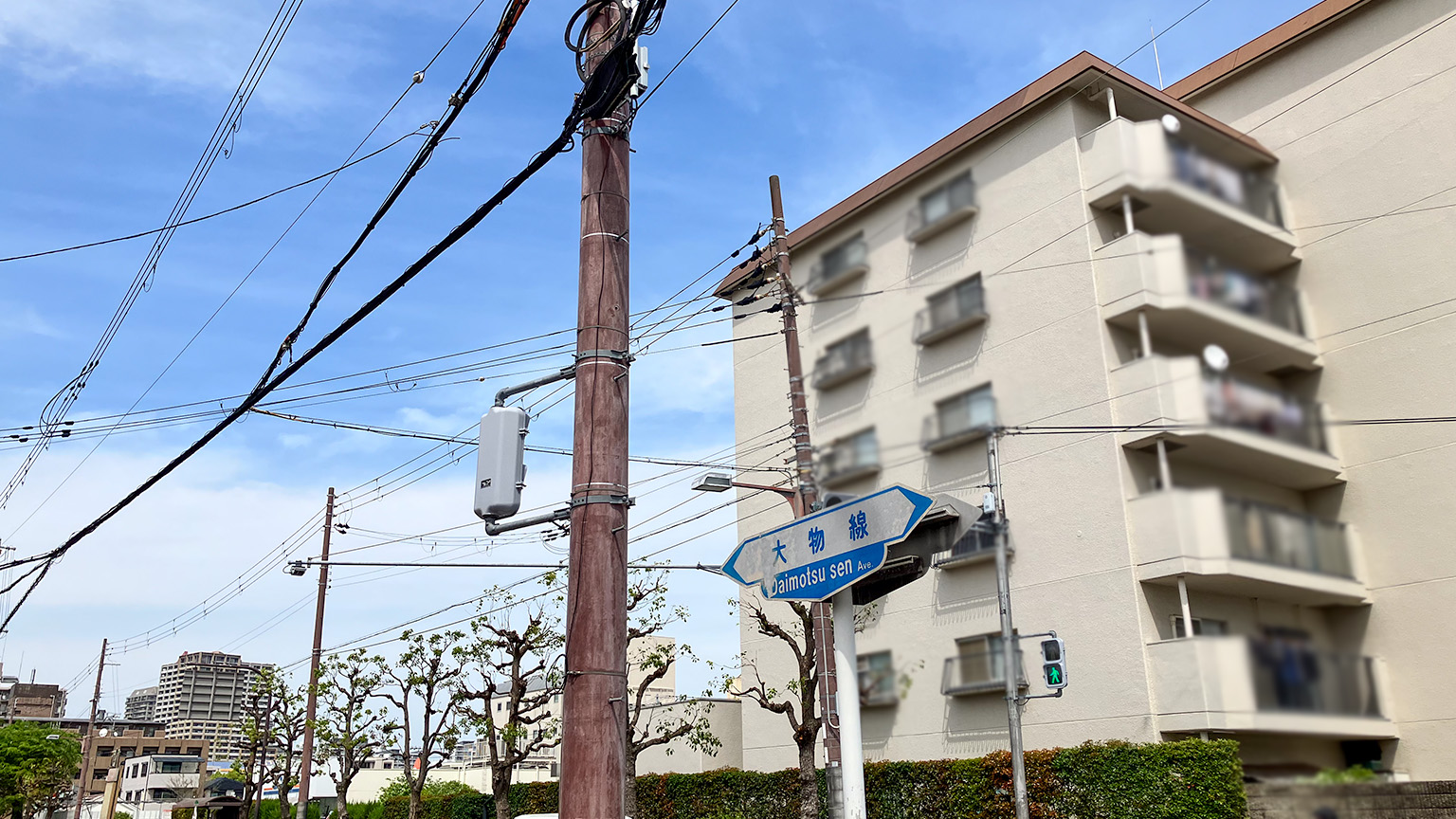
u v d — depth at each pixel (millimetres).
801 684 13195
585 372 6793
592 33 7512
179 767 72562
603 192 7203
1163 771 7254
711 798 20453
